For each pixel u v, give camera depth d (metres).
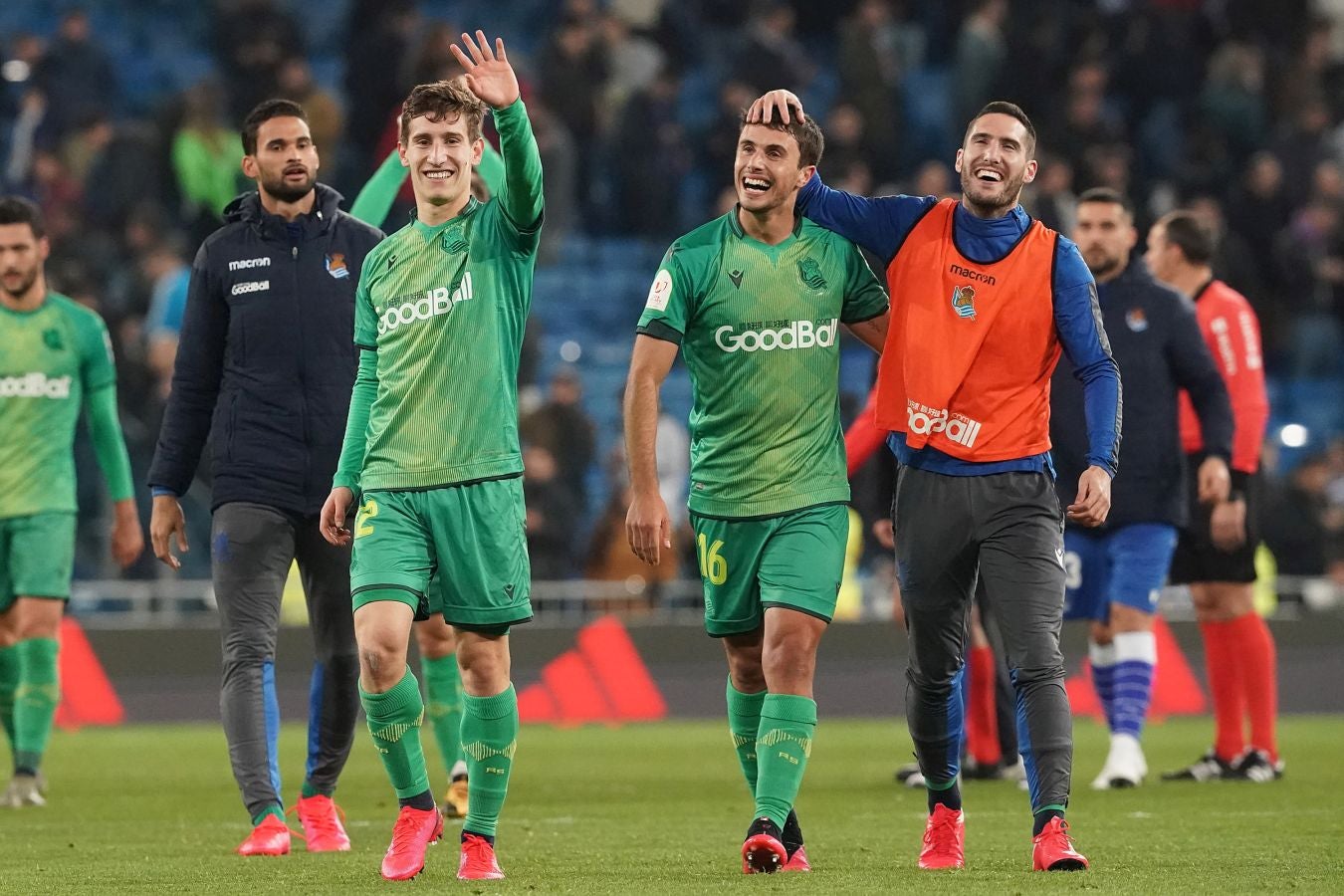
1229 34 81.06
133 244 60.75
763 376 21.08
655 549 20.83
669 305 21.12
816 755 41.81
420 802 20.98
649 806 30.45
